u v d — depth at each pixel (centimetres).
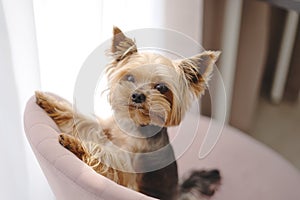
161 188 68
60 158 62
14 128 94
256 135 179
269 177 93
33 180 105
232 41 151
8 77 88
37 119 70
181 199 76
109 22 106
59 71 102
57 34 97
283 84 196
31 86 93
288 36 183
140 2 115
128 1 110
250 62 163
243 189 90
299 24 186
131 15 114
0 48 84
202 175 85
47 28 95
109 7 104
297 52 195
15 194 102
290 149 172
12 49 87
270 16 177
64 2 95
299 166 164
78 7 98
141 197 58
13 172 99
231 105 169
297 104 199
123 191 58
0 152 94
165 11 127
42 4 92
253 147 100
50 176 65
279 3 115
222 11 147
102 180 60
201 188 83
